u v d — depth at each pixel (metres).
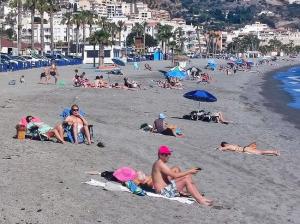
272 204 14.89
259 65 168.25
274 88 76.75
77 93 46.00
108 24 178.25
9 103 35.88
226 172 18.83
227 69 112.38
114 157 19.11
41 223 10.92
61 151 19.03
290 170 20.22
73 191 13.70
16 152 18.16
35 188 13.60
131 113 35.03
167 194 14.07
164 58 164.00
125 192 14.09
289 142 27.77
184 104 42.91
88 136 21.06
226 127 31.77
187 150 22.45
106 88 52.22
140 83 62.28
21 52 118.19
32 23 110.00
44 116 29.58
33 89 48.41
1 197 12.50
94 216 11.82
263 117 39.53
